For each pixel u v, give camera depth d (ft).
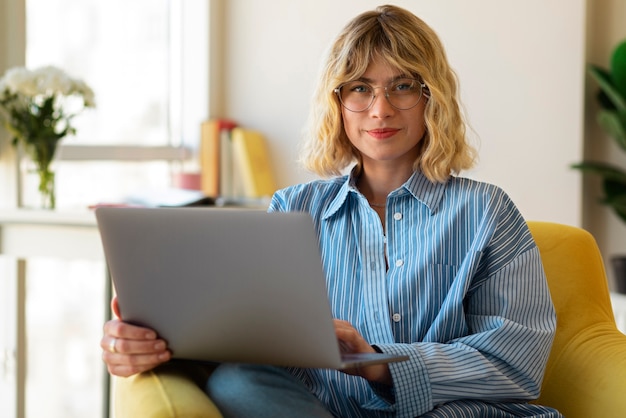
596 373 5.77
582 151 12.59
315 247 4.53
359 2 12.80
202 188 12.84
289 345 4.79
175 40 13.52
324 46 13.02
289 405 5.00
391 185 5.96
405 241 5.71
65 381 11.45
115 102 12.50
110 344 5.16
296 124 13.23
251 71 13.44
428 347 5.32
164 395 4.86
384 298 5.61
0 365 10.50
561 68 12.33
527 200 12.57
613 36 13.61
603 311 6.32
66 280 11.41
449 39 12.64
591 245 6.52
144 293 5.02
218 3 13.47
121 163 12.55
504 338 5.43
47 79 9.44
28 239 9.53
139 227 4.87
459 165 5.93
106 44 12.31
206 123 12.89
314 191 6.08
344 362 4.65
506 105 12.51
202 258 4.78
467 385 5.32
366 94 5.78
